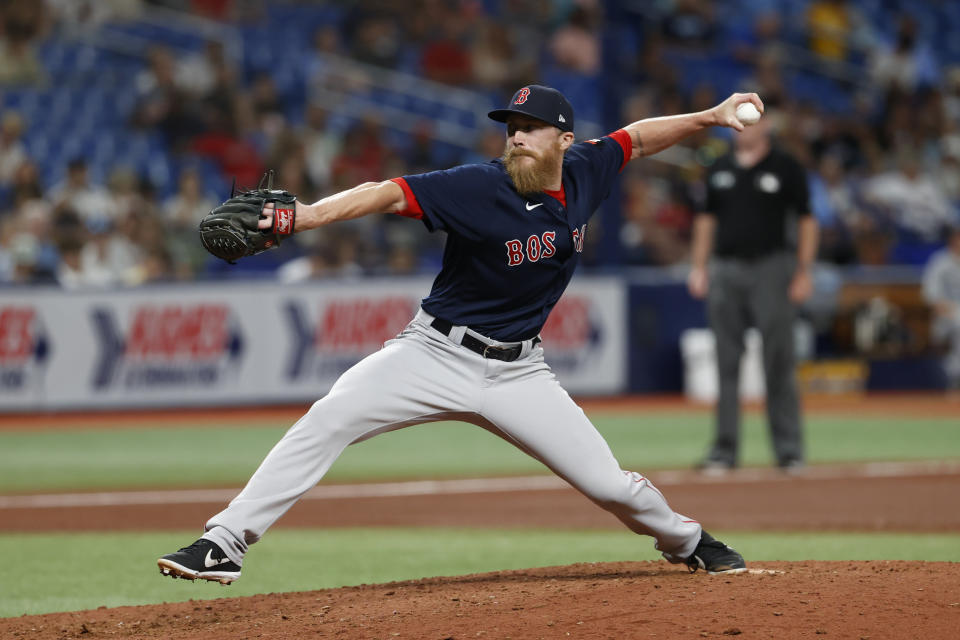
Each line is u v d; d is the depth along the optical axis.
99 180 65.25
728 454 34.75
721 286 33.78
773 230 33.16
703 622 13.38
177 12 78.06
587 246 60.66
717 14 86.31
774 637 12.82
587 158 16.28
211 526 14.98
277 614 15.47
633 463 37.19
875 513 27.36
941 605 13.88
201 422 51.50
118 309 54.31
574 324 58.47
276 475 15.14
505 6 82.69
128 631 15.16
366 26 76.88
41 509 29.58
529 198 15.25
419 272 59.00
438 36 77.69
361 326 56.56
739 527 25.56
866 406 57.00
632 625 13.38
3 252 55.31
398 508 29.38
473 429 50.00
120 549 23.80
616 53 55.31
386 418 15.49
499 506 29.52
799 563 17.23
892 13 92.12
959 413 53.34
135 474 36.25
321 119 68.81
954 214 75.31
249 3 79.56
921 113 81.62
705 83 81.75
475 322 15.52
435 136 72.88
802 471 34.41
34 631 15.34
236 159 66.19
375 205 14.62
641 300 59.97
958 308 62.19
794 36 87.81
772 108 32.75
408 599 15.61
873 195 73.38
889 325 63.16
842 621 13.30
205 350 55.12
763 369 34.16
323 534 25.53
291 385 55.84
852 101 86.12
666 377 60.50
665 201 70.88
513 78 77.25
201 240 14.20
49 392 53.66
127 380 54.47
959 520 26.39
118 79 71.69
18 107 69.19
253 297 55.50
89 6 75.69
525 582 16.66
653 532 16.22
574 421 15.85
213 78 68.44
